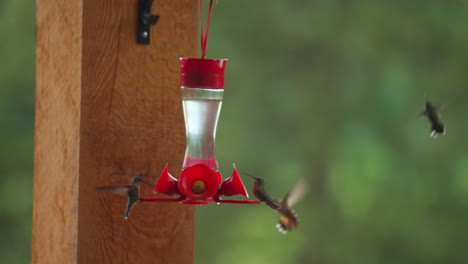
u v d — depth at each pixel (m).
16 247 17.30
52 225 3.68
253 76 20.86
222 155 20.42
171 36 3.56
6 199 17.28
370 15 20.73
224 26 20.72
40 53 3.88
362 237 20.58
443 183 20.22
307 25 20.86
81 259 3.42
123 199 3.47
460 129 20.33
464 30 20.14
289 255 20.77
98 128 3.44
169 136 3.55
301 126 20.95
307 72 21.12
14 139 17.20
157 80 3.53
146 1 3.45
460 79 20.31
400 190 20.22
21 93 17.33
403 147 20.41
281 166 20.69
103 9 3.43
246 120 20.73
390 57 20.62
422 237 20.20
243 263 20.62
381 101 20.61
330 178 20.64
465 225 20.14
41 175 3.84
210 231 20.77
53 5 3.71
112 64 3.45
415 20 20.55
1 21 17.45
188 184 3.12
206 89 3.52
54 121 3.66
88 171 3.43
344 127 20.78
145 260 3.52
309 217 20.78
